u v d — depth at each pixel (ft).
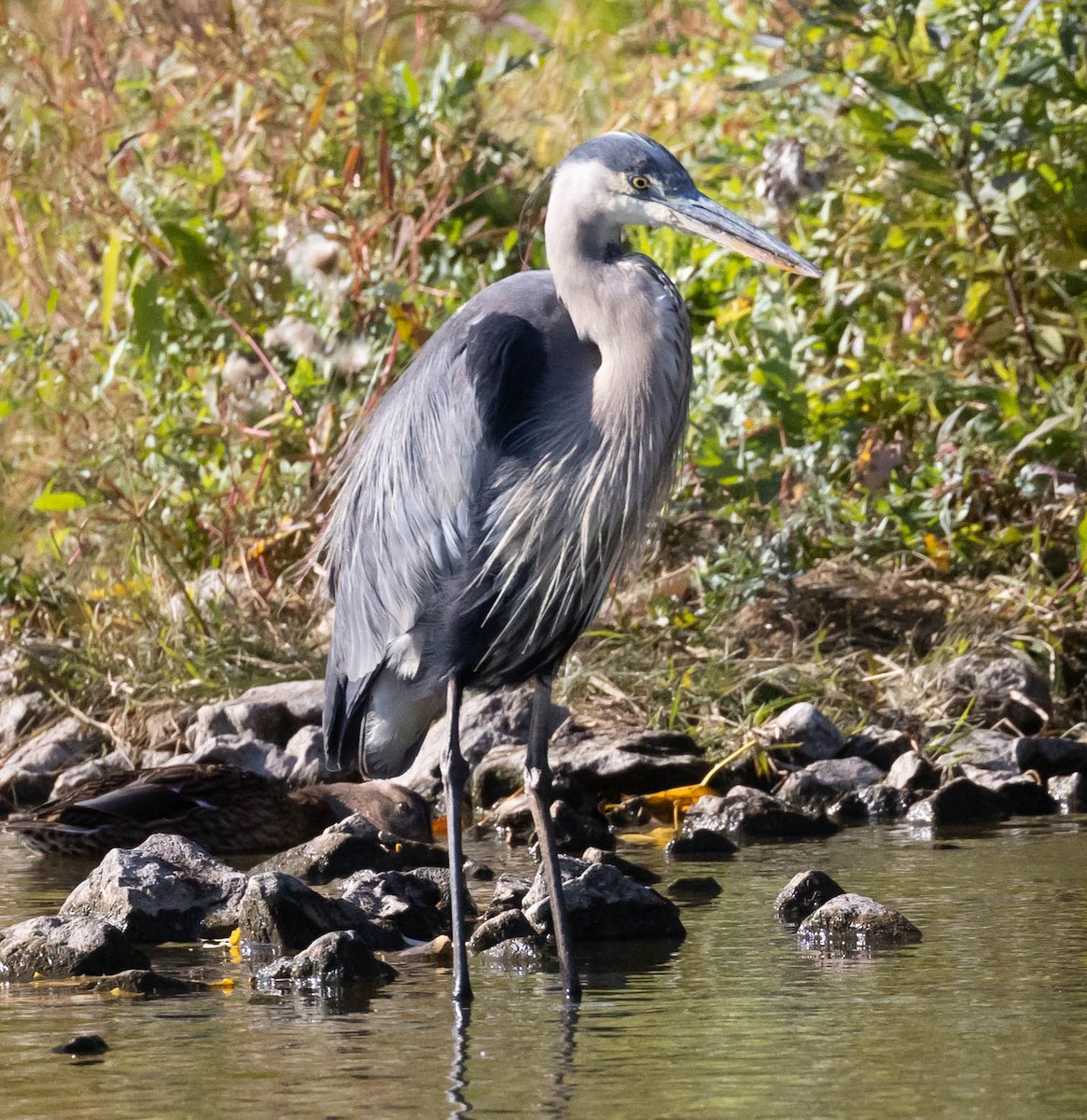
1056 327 46.29
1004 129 43.68
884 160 47.96
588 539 25.93
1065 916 25.57
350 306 48.08
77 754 40.45
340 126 52.60
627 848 32.63
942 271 47.78
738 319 47.91
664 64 63.98
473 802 36.73
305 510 46.21
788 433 45.24
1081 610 41.68
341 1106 17.71
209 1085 18.51
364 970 23.77
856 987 22.04
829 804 35.73
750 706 39.60
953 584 43.06
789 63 46.96
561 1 74.33
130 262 50.93
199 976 24.02
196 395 49.29
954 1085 17.81
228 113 53.88
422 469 27.14
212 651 42.68
